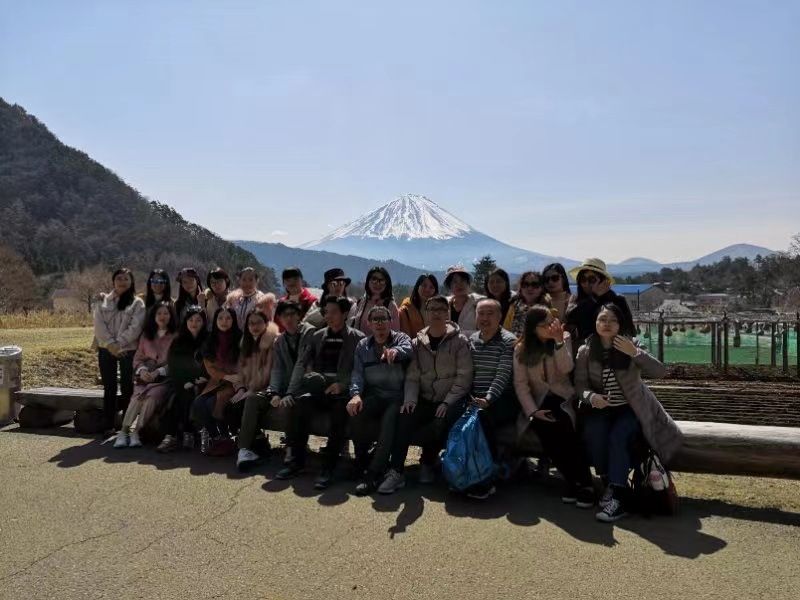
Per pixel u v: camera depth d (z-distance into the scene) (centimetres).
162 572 351
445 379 511
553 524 421
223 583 338
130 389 666
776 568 355
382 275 618
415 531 408
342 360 544
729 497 501
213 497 471
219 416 580
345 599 321
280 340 574
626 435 443
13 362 715
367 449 530
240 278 672
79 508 447
